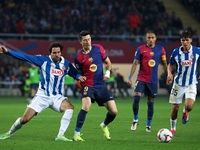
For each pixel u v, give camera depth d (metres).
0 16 109.00
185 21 125.44
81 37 26.98
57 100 26.73
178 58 30.91
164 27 113.75
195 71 30.75
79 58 27.41
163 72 105.31
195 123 39.84
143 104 74.00
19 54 25.77
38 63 26.27
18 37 107.44
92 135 30.41
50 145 24.56
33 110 26.22
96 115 50.09
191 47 30.72
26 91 104.12
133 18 111.88
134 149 23.22
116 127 36.38
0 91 106.56
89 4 119.56
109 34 109.50
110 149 23.16
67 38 107.12
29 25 107.06
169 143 25.91
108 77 27.30
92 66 27.09
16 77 104.69
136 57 34.84
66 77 79.56
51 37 100.94
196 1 127.25
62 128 26.73
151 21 115.81
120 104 72.94
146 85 34.50
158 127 36.31
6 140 26.95
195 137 29.19
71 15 113.19
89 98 26.94
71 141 26.50
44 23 110.81
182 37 30.00
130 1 121.31
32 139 27.64
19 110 57.81
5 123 39.41
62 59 26.89
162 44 100.38
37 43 97.19
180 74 30.91
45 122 40.81
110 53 100.75
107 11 116.62
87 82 27.25
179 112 54.66
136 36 104.00
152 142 26.44
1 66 104.50
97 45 28.09
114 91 96.19
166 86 100.31
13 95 107.00
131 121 42.06
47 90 26.52
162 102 78.56
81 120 26.72
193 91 30.58
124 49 101.25
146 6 121.31
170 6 129.50
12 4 114.56
